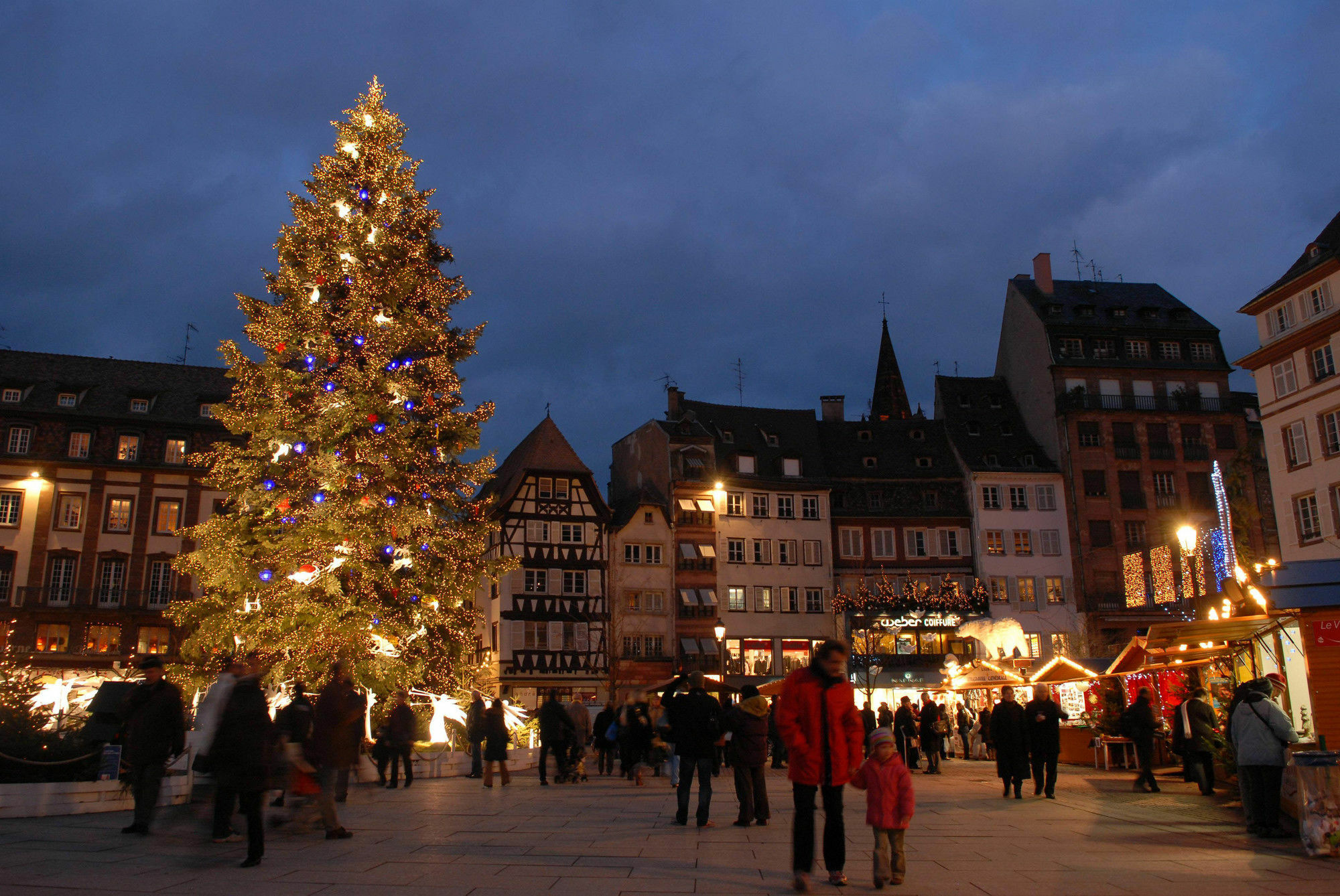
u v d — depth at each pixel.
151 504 52.09
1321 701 12.88
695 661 56.84
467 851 9.95
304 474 26.39
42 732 14.09
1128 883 8.48
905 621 58.66
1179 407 63.94
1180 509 61.94
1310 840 10.05
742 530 60.09
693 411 64.44
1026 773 16.75
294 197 28.39
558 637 54.94
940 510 62.75
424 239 29.09
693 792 18.41
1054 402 63.53
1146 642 18.08
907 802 8.28
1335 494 38.72
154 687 11.40
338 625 24.62
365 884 7.96
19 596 49.31
